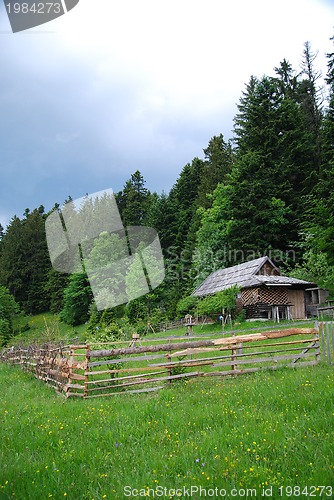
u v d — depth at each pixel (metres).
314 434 5.69
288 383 8.73
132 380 11.01
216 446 5.54
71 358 10.46
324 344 11.48
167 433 6.42
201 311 32.19
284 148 49.72
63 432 6.71
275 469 4.81
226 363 11.00
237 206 45.47
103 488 4.60
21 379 14.96
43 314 58.44
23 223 76.06
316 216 26.75
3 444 6.19
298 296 32.97
